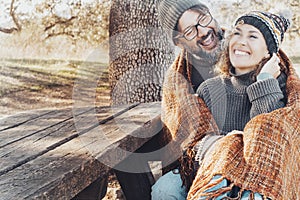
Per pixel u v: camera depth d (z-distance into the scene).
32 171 1.47
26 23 7.33
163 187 2.09
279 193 1.61
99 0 7.23
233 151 1.74
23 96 6.33
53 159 1.59
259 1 6.19
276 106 1.94
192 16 2.19
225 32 2.17
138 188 2.34
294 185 1.71
